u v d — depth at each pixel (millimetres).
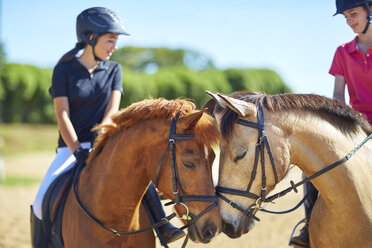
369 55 4629
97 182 4047
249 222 4109
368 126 4297
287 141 4047
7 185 17391
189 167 3629
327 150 4039
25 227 10703
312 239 4391
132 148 3887
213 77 36031
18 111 42031
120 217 3996
